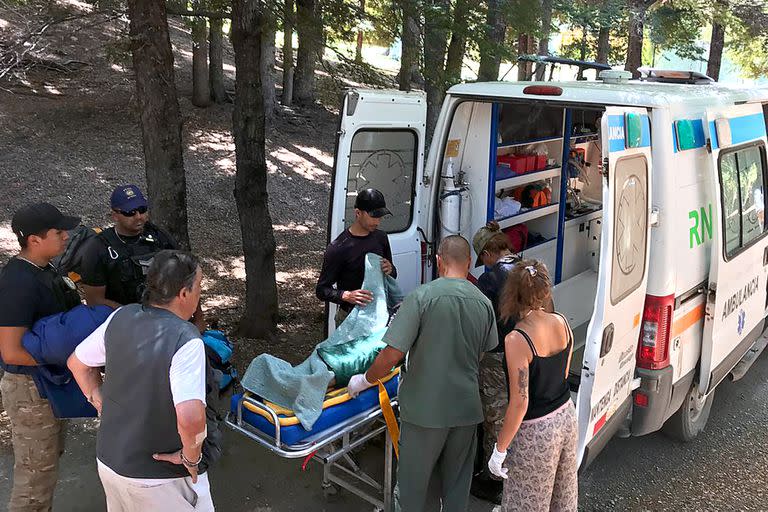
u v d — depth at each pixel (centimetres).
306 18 596
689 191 378
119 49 582
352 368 335
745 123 463
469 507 384
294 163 1230
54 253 308
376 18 636
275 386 318
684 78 514
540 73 814
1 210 852
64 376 305
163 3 468
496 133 469
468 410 313
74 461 411
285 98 1555
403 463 319
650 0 1230
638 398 372
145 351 245
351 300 388
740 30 1358
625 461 442
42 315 304
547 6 867
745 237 452
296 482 401
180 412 239
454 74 640
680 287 373
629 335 350
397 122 455
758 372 586
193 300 261
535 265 296
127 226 357
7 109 1182
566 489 315
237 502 380
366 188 457
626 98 369
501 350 360
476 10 619
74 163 1030
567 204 617
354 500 385
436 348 305
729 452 456
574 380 406
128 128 1196
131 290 354
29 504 321
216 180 1063
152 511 256
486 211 478
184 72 1622
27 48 730
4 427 436
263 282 595
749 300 474
